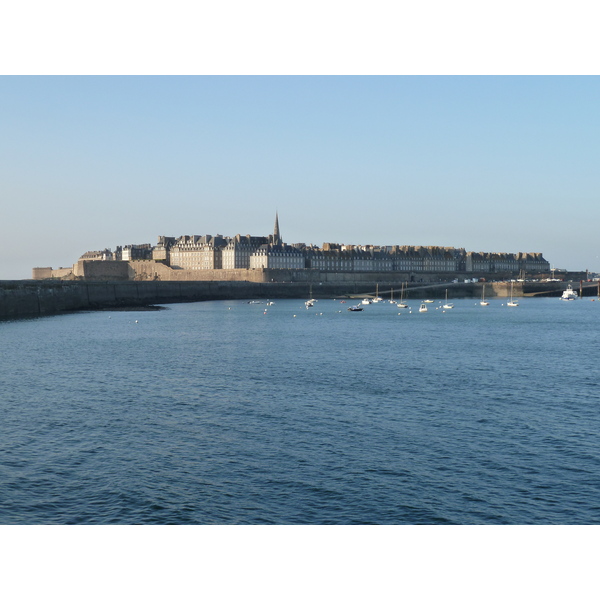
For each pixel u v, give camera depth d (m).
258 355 84.19
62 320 143.88
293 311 187.38
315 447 42.31
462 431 46.31
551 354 86.69
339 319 155.12
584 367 74.88
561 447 42.62
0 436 44.00
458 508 32.75
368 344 98.12
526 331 123.44
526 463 39.44
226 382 63.97
